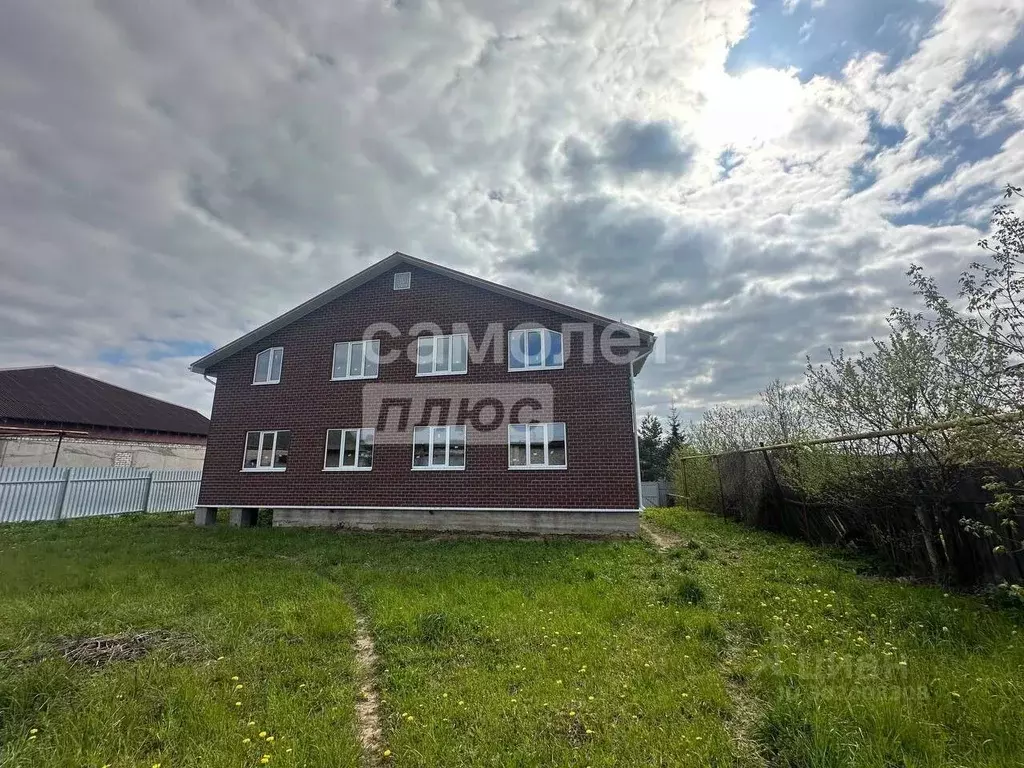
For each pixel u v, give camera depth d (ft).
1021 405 16.02
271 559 30.19
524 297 44.96
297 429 48.24
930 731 9.28
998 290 16.16
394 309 48.67
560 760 9.05
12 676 12.16
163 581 23.02
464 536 40.14
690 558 29.22
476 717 10.66
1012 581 18.31
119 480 57.26
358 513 44.91
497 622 16.66
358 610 19.80
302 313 50.67
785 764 8.86
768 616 16.81
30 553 30.89
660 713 10.61
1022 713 9.71
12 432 66.28
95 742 9.84
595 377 42.34
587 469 40.83
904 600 17.98
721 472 53.16
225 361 52.19
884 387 23.02
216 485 49.19
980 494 19.72
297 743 9.71
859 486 24.79
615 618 17.44
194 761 9.21
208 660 13.93
